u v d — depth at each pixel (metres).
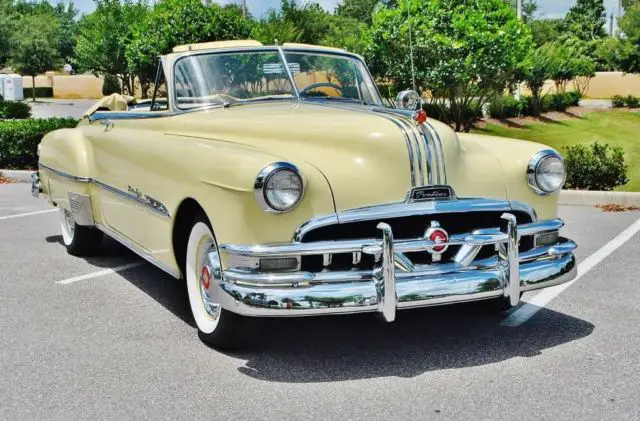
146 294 5.86
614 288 5.88
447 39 18.22
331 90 5.88
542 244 4.61
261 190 3.92
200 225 4.51
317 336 4.82
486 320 5.13
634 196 9.85
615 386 3.96
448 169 4.36
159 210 4.94
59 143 6.93
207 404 3.80
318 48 6.02
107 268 6.70
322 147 4.39
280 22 24.08
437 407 3.73
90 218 6.51
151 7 29.27
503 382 4.03
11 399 3.90
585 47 57.06
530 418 3.59
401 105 5.11
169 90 5.52
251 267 4.00
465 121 21.89
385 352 4.52
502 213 4.50
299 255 3.98
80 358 4.46
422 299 4.09
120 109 7.14
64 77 51.25
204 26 19.62
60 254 7.26
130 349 4.60
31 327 5.05
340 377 4.13
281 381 4.09
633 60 41.31
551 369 4.21
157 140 5.14
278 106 5.36
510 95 32.00
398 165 4.25
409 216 4.19
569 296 5.68
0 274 6.48
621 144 23.17
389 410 3.70
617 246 7.39
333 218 4.04
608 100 46.56
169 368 4.29
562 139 24.78
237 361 4.39
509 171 4.55
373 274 4.02
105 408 3.78
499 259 4.33
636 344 4.60
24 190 11.70
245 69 5.66
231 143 4.62
